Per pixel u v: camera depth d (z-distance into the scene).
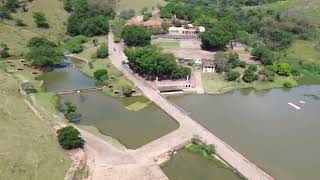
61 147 129.38
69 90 184.50
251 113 172.88
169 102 176.12
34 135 131.38
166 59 192.88
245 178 122.94
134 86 190.50
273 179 122.38
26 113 149.62
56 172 115.06
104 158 129.75
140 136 147.50
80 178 117.56
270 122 165.50
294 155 141.00
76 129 135.75
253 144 146.75
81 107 169.50
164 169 127.81
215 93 190.75
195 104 178.12
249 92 197.12
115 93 182.75
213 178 124.44
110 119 160.00
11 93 169.12
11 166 111.75
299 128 161.88
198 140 142.12
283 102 187.50
